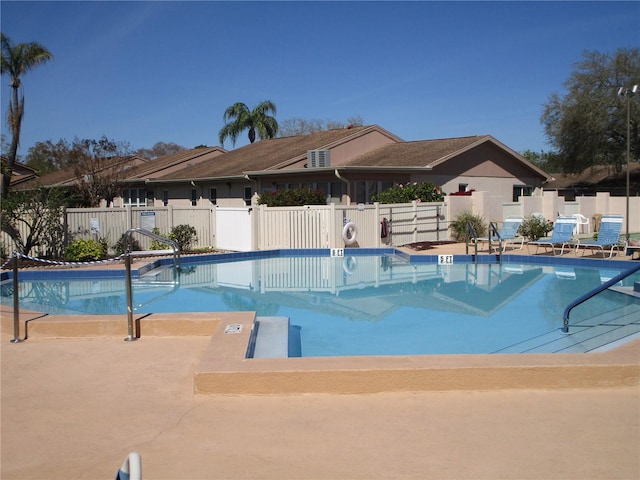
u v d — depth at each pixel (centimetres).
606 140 3562
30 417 446
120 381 531
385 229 1902
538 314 934
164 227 1914
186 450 383
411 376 486
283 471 350
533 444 383
